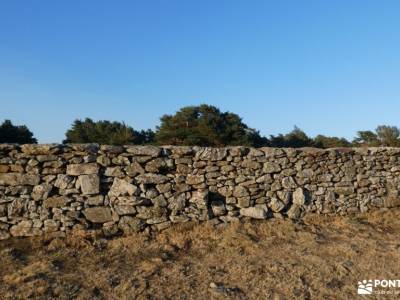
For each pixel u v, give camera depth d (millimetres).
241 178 9141
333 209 10039
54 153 7922
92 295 5457
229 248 7508
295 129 30109
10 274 6012
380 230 9320
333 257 7270
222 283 5988
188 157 8805
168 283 5922
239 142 20938
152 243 7621
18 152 7785
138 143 23188
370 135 27703
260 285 5945
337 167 10266
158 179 8445
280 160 9602
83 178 7965
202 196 8664
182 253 7297
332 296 5699
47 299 5301
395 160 11008
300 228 8906
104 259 6812
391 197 10781
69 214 7777
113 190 8125
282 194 9461
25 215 7598
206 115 21828
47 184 7785
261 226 8750
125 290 5621
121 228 8023
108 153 8234
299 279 6188
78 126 24281
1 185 7582
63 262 6602
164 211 8344
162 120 23016
